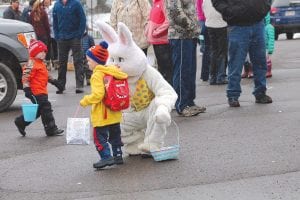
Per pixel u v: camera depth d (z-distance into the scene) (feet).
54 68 80.94
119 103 27.09
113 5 43.98
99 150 27.91
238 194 23.50
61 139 35.12
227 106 41.75
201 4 53.78
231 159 28.27
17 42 46.93
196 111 38.81
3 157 31.30
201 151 30.01
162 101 27.89
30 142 34.65
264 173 25.89
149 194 23.95
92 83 27.22
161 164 28.14
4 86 46.44
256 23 40.14
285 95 45.32
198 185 24.77
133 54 27.96
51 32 78.38
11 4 77.71
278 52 86.84
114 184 25.50
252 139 31.86
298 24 115.34
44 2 75.77
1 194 25.05
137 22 42.93
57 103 49.26
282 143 30.71
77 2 53.83
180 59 37.65
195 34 37.47
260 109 39.88
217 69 53.47
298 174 25.58
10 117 43.98
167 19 37.32
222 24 51.67
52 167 28.86
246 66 56.39
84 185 25.63
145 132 29.50
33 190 25.39
